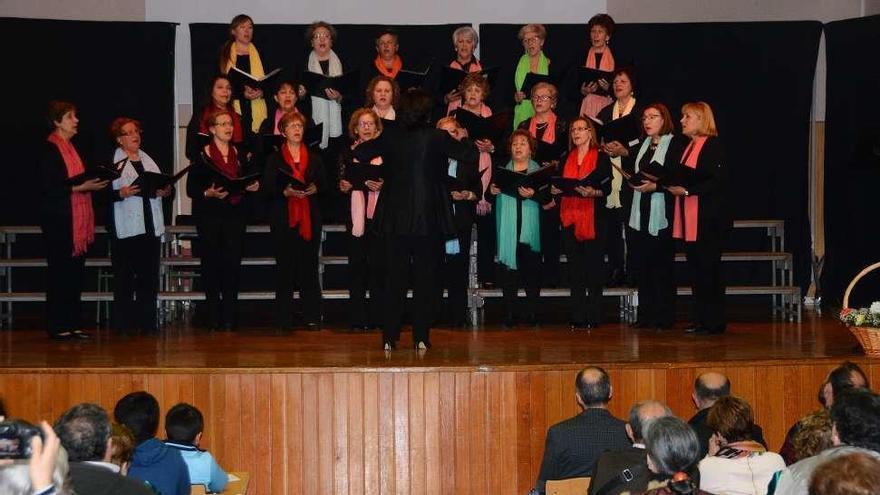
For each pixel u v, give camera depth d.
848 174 11.18
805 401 7.16
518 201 9.02
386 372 6.80
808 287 11.49
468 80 9.16
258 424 6.80
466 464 6.83
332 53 9.98
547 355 7.36
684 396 7.01
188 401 6.80
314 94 9.44
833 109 11.33
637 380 6.97
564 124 9.30
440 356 7.32
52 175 8.43
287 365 6.88
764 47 11.45
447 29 11.39
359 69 9.41
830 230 11.37
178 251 10.78
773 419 7.13
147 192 8.64
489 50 11.40
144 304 8.90
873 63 11.03
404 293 7.68
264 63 11.33
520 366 6.85
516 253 9.09
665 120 8.86
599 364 6.94
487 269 9.72
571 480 5.34
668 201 8.82
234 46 9.87
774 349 7.67
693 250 8.67
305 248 9.02
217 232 8.90
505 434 6.84
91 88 11.14
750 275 11.52
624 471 4.73
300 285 9.11
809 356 7.25
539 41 9.91
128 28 11.17
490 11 11.66
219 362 7.05
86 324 9.87
